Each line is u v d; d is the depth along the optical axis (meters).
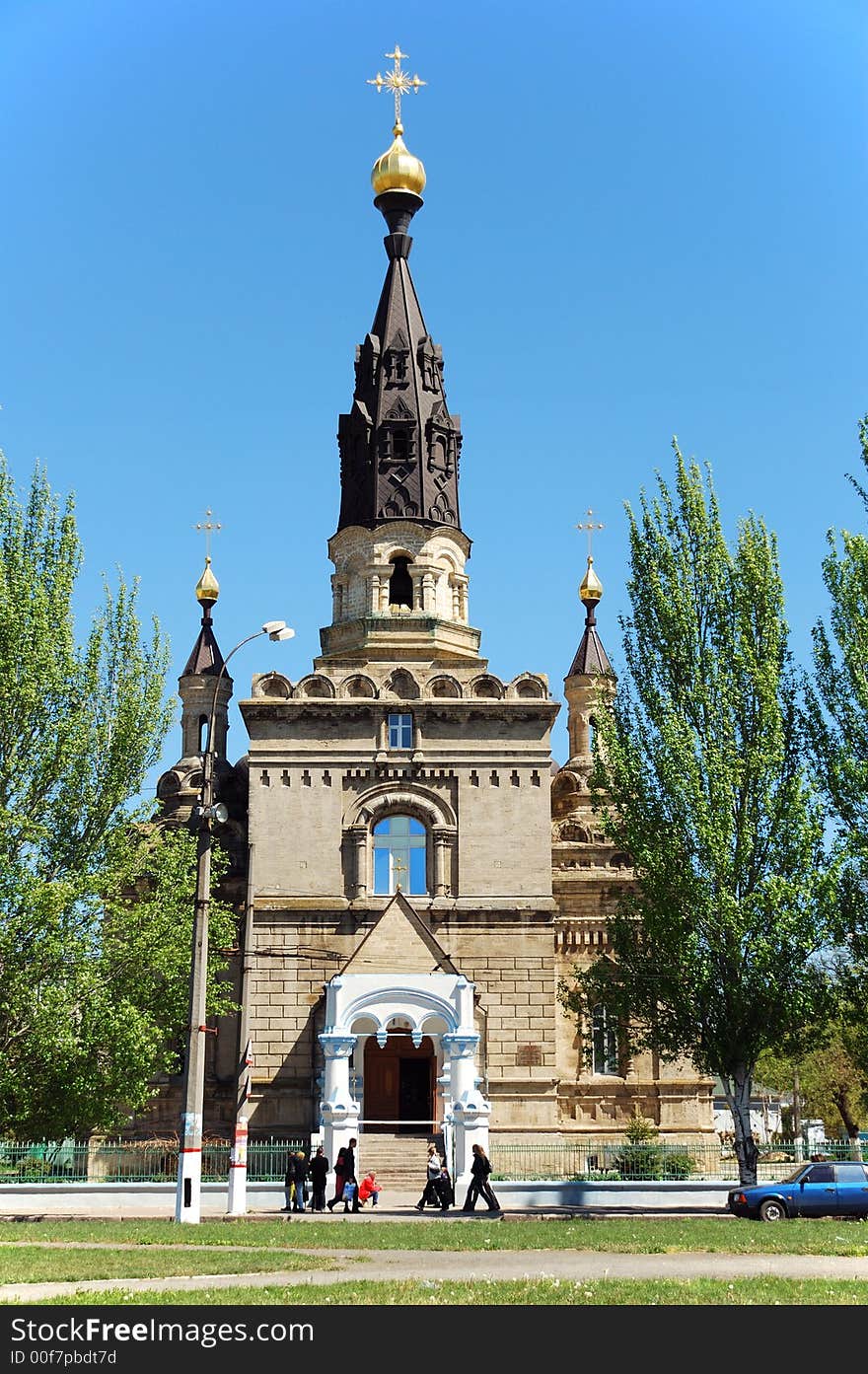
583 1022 62.75
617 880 65.62
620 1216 41.25
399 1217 40.91
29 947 44.31
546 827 61.69
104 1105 44.69
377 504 69.88
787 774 47.59
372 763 61.81
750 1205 40.16
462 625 69.31
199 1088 38.12
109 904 47.12
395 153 75.75
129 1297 20.02
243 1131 42.88
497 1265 25.56
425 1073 60.50
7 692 46.16
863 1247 28.73
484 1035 59.41
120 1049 44.34
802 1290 21.08
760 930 45.81
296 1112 58.28
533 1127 58.44
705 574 49.53
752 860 46.78
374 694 62.78
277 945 59.88
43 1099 44.50
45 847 46.78
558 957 65.19
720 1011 46.50
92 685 48.38
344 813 61.44
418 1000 55.66
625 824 49.00
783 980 45.50
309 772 61.75
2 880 44.31
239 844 66.81
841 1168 40.72
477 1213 42.66
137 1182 51.12
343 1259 26.38
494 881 61.03
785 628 49.06
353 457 71.62
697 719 48.66
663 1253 28.08
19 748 46.75
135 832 48.69
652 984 48.09
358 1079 57.19
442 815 61.69
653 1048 48.81
